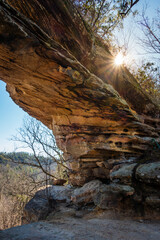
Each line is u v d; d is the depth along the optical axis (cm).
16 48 234
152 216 349
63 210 476
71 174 664
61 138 602
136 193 392
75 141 561
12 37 218
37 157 758
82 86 335
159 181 360
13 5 263
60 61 273
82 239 249
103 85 363
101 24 602
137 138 500
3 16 195
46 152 727
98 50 479
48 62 267
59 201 541
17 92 450
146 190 387
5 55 247
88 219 390
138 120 474
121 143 512
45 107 485
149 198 364
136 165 464
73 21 362
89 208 466
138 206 379
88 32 427
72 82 316
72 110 462
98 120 477
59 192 611
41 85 336
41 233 262
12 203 1108
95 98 378
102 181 569
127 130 500
